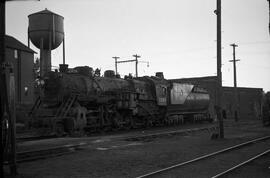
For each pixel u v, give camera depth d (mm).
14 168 10227
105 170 11070
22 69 42656
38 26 35781
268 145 17453
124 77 30828
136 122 29062
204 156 13203
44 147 15211
